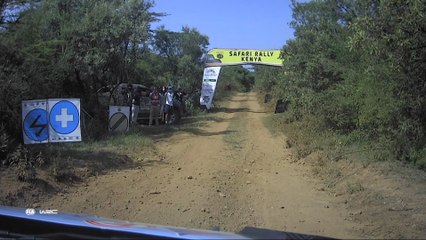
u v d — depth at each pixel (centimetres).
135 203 838
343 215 751
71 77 1691
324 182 1010
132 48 1936
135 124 2030
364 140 1238
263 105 4319
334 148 1271
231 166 1223
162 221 726
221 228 686
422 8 841
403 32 879
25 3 1247
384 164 1010
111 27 1723
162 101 2372
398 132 1022
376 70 1028
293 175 1097
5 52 1145
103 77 1934
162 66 3328
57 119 1072
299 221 723
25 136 1062
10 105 1079
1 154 974
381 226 673
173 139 1766
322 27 1736
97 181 997
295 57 1905
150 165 1213
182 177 1066
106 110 1898
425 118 994
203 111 3381
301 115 2012
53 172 954
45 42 1357
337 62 1545
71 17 1712
